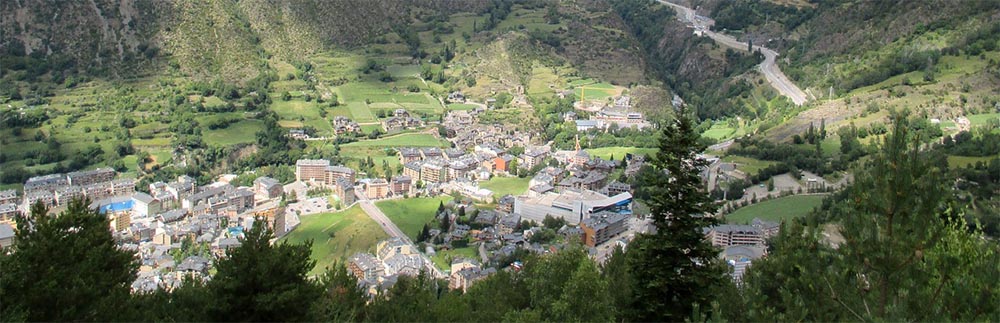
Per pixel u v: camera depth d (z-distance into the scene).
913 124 182.12
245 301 52.94
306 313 54.69
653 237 59.88
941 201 40.53
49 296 51.88
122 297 57.25
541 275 68.81
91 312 53.94
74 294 52.66
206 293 55.00
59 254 55.03
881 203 40.34
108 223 64.00
